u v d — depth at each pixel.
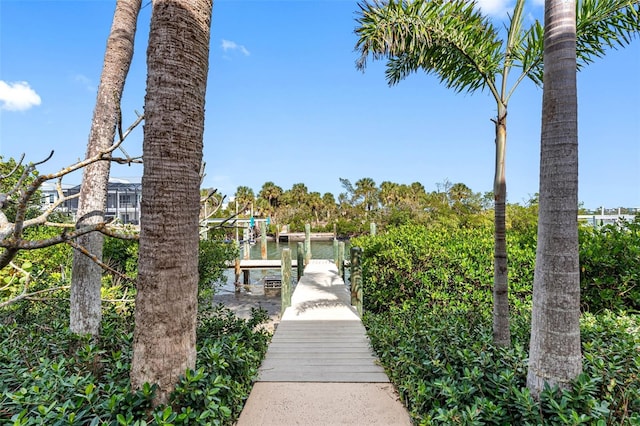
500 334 2.98
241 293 11.31
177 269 1.97
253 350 3.30
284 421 2.51
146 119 1.95
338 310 5.86
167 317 1.94
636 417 1.63
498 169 3.19
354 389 2.99
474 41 3.22
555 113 1.91
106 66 3.11
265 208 36.50
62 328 3.01
